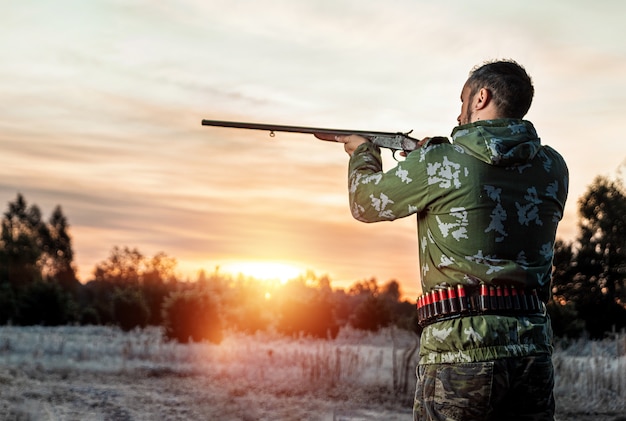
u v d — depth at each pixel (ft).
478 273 10.75
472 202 10.84
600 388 36.60
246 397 36.94
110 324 113.39
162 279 188.44
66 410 31.91
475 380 10.57
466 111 11.77
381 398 37.04
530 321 10.82
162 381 42.70
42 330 91.30
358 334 80.33
